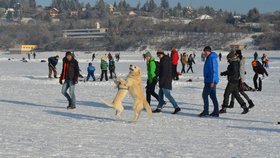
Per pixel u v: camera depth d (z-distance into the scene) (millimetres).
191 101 18531
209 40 190750
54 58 31094
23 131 11031
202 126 12391
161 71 14758
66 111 15109
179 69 47719
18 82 28172
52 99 18844
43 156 8320
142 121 13094
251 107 15844
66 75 15703
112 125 12266
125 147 9312
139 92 12742
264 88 25344
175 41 192875
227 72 15078
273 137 10875
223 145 9758
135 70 12891
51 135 10547
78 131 11195
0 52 176000
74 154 8531
